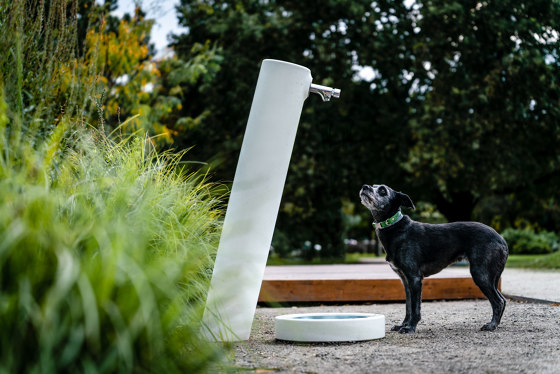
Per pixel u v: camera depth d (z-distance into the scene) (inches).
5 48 137.3
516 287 325.1
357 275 286.4
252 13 666.8
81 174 121.0
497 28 558.9
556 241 1274.6
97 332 76.2
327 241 820.6
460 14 555.5
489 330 172.4
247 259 144.4
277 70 149.2
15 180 94.2
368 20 596.4
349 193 698.2
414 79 639.1
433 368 116.0
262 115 149.5
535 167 625.9
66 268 77.7
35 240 83.8
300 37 637.3
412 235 174.1
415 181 647.1
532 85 560.7
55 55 152.4
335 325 151.6
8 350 78.5
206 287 121.6
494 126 593.9
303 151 642.2
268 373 111.0
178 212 135.0
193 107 673.0
